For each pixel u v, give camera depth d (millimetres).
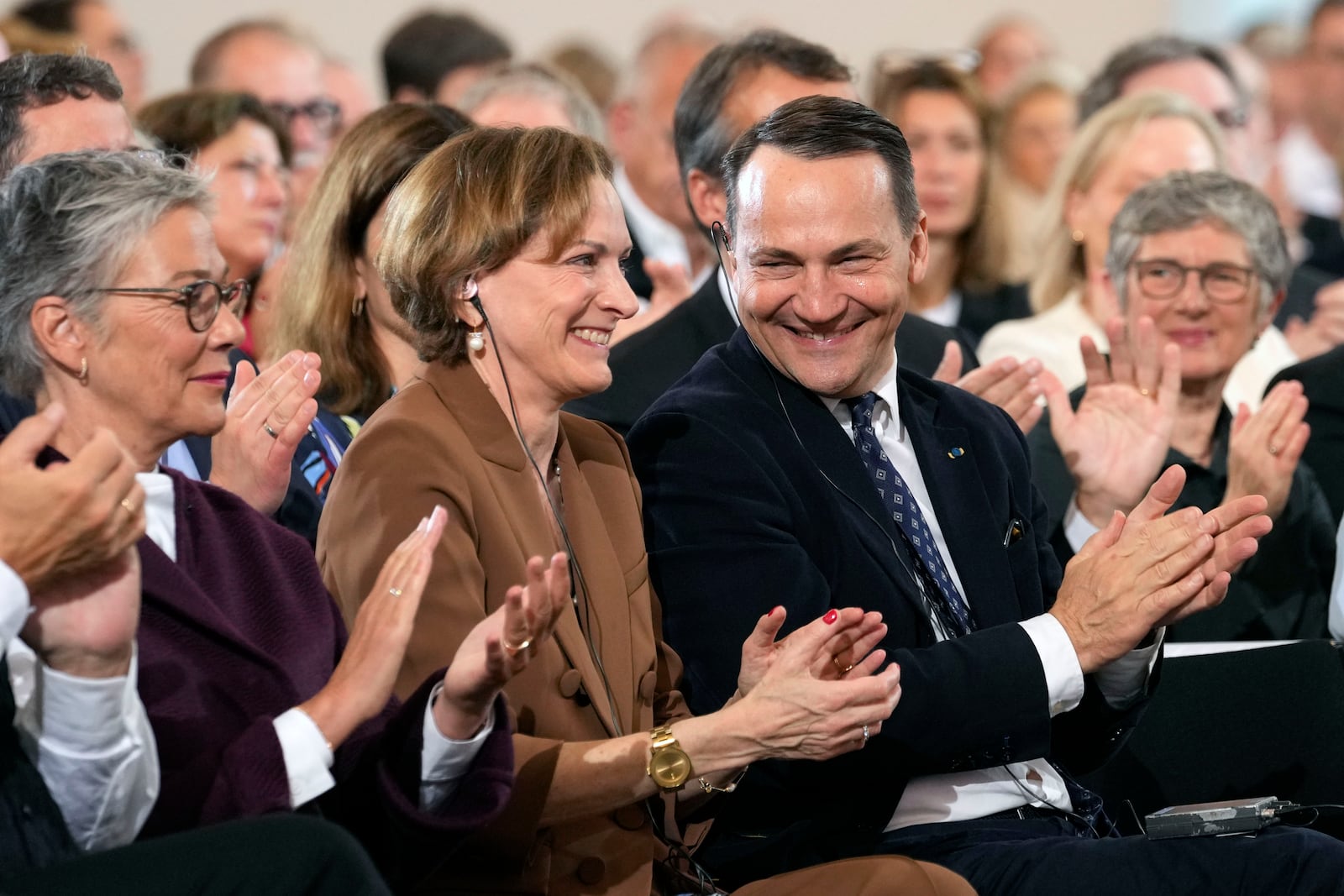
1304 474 9211
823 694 5523
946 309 14039
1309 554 9055
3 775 4703
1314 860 5973
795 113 6645
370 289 8211
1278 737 7250
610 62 19016
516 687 5820
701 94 9211
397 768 5227
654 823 6184
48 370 5125
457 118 8344
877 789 6391
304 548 5711
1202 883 6000
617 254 6188
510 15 21312
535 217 6008
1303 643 7387
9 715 4758
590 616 6141
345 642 5676
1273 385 9852
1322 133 21328
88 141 7535
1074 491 8828
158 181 5168
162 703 5059
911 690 6172
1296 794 7215
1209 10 25234
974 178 13844
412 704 5242
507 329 6070
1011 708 6207
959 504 6863
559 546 6238
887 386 6938
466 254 6008
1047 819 6641
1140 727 7207
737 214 6711
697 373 7000
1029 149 16344
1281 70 21922
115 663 4645
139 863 4586
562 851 5883
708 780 5855
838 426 6762
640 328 8688
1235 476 8750
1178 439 9359
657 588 6566
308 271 8211
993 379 8336
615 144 16078
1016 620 6758
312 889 4648
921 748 6184
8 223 5070
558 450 6410
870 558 6547
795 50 9164
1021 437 7352
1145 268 9312
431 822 5090
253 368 6945
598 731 5965
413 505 5766
